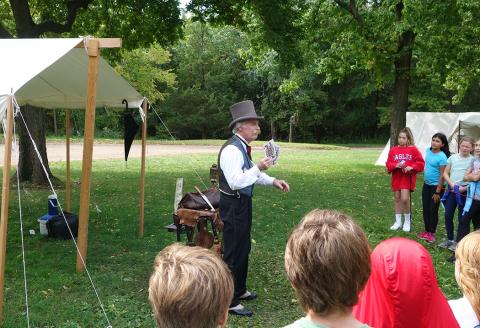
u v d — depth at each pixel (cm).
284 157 2267
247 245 435
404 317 161
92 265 564
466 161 632
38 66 440
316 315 146
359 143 4781
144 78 3347
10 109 406
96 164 1750
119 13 1410
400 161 741
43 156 1185
